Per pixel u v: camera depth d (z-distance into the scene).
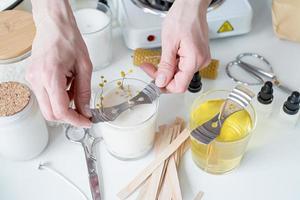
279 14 0.70
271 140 0.60
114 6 0.78
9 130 0.52
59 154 0.59
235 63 0.70
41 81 0.48
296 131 0.61
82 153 0.59
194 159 0.57
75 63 0.52
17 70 0.61
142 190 0.54
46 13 0.53
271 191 0.54
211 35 0.73
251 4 0.81
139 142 0.55
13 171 0.57
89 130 0.61
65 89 0.48
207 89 0.66
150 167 0.56
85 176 0.56
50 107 0.48
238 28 0.73
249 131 0.52
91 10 0.70
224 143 0.51
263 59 0.70
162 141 0.59
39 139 0.57
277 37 0.74
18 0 0.70
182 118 0.62
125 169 0.57
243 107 0.54
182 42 0.52
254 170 0.57
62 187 0.55
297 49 0.73
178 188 0.53
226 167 0.55
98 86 0.66
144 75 0.68
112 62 0.71
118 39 0.75
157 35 0.70
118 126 0.53
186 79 0.52
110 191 0.54
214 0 0.73
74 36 0.52
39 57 0.49
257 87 0.66
